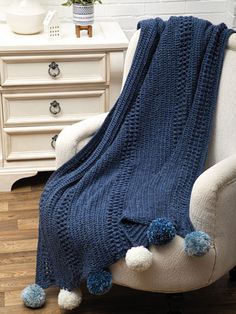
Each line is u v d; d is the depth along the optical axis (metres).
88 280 1.61
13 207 2.50
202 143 1.78
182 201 1.68
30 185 2.69
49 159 2.58
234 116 1.77
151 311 1.90
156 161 1.85
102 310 1.90
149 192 1.74
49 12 2.39
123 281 1.61
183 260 1.54
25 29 2.40
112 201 1.70
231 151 1.77
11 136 2.50
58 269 1.77
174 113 1.85
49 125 2.50
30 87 2.40
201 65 1.81
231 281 2.03
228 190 1.52
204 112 1.80
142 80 1.89
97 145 1.91
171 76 1.85
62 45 2.31
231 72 1.78
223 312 1.89
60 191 1.76
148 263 1.51
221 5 2.79
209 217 1.53
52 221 1.69
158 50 1.86
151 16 2.77
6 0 2.61
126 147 1.86
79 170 1.83
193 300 1.94
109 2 2.70
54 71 2.37
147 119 1.87
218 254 1.57
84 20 2.36
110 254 1.58
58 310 1.89
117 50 2.36
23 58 2.31
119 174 1.82
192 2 2.76
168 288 1.59
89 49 2.33
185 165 1.77
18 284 2.02
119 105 1.89
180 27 1.84
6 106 2.43
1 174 2.57
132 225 1.60
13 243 2.24
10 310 1.89
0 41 2.32
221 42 1.79
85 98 2.46
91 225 1.62
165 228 1.51
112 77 2.42
